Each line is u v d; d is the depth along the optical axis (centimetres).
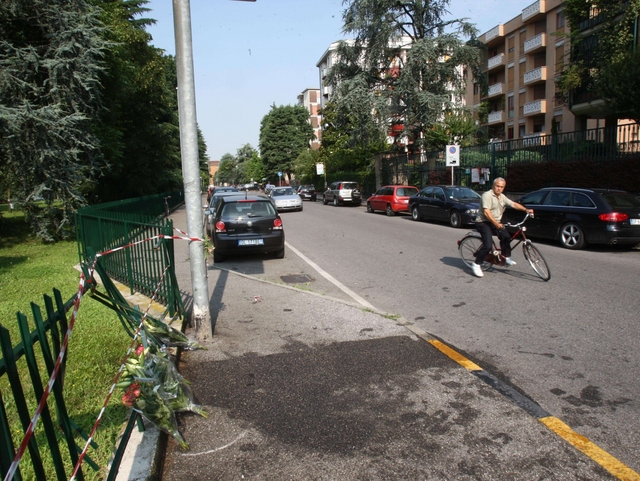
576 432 339
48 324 248
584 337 534
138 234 725
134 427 338
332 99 2977
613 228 1105
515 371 448
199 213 531
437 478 292
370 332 561
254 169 10231
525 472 296
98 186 2534
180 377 385
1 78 1320
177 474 303
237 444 333
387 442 331
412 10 2862
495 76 4409
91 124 1633
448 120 2786
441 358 477
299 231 1745
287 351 505
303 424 357
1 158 1441
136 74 2312
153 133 2755
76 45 1420
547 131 3631
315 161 5497
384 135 2916
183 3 499
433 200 1897
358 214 2469
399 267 996
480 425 351
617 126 1638
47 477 290
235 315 646
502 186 848
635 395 394
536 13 3609
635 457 309
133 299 703
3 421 191
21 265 1077
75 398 395
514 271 910
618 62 1594
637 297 694
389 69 3011
